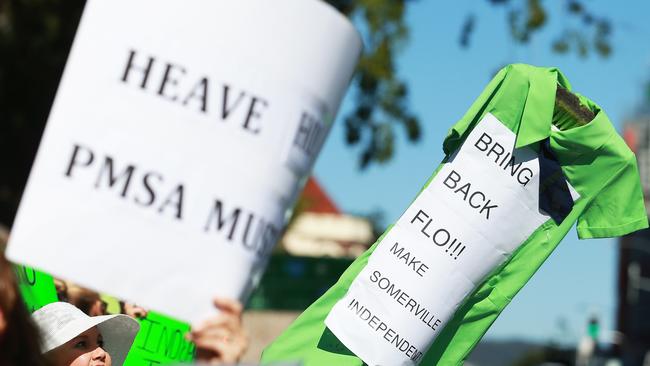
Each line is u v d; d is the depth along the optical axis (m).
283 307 20.05
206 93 2.83
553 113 4.22
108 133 2.80
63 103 2.80
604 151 4.22
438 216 4.14
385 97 17.16
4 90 15.46
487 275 4.18
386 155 17.28
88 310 4.31
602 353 26.33
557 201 4.20
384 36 16.81
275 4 2.85
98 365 3.80
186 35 2.82
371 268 4.13
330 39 2.91
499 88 4.17
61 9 15.14
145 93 2.81
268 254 2.92
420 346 4.10
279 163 2.88
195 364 2.63
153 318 4.47
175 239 2.82
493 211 4.15
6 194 15.89
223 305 2.83
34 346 2.98
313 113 2.92
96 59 2.81
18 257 2.78
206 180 2.83
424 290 4.11
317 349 4.24
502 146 4.16
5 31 15.05
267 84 2.86
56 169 2.79
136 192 2.80
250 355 19.84
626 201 4.27
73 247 2.79
